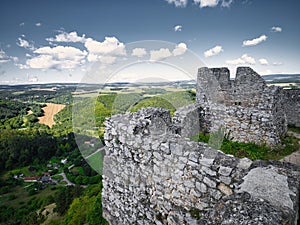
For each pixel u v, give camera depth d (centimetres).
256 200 223
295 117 1251
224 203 230
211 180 325
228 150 859
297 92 1239
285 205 220
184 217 366
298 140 980
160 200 411
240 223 192
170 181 387
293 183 262
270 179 271
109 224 542
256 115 911
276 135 904
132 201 465
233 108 967
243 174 296
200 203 345
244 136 947
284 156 801
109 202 535
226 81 1031
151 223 432
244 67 984
